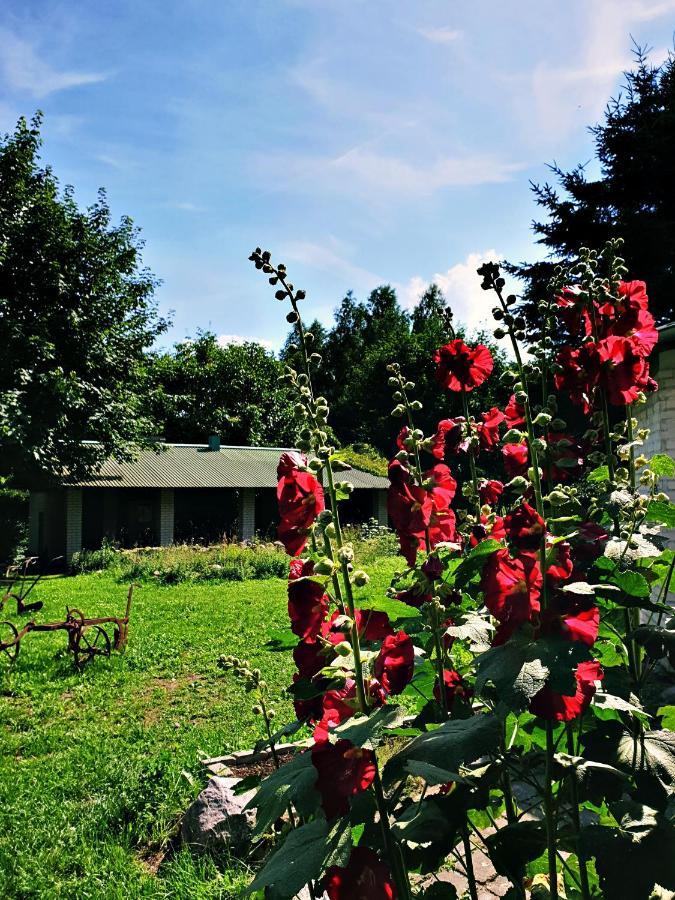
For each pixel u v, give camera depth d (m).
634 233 18.89
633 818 1.49
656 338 1.87
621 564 1.70
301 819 1.84
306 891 2.98
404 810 1.66
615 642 1.91
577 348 1.92
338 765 1.27
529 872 1.99
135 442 22.03
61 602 13.36
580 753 1.72
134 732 6.04
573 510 1.87
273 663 8.30
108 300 21.97
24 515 26.33
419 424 26.53
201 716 6.48
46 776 5.09
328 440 1.54
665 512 1.80
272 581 16.50
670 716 1.73
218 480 24.56
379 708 1.34
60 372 18.52
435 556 1.61
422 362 33.78
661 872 1.39
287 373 1.62
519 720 1.74
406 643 1.42
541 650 1.31
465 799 1.55
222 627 10.62
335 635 1.50
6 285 20.19
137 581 16.42
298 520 1.47
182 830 4.07
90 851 3.96
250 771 4.83
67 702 7.04
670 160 19.98
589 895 1.68
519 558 1.43
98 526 24.17
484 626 1.68
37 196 21.17
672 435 6.60
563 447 1.79
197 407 41.47
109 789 4.80
